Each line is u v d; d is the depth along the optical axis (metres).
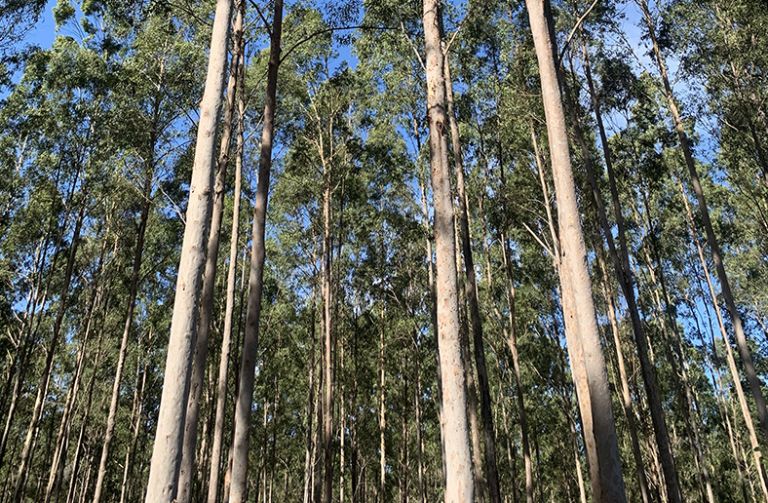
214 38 6.84
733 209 22.03
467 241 14.13
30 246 20.27
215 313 23.98
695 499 29.23
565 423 29.12
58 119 17.36
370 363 29.31
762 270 23.55
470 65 18.94
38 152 18.16
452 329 6.25
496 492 12.23
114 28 18.25
